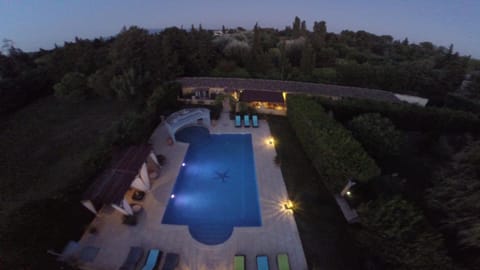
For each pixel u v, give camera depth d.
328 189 22.17
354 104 30.62
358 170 18.59
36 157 22.05
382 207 15.12
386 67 44.59
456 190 14.98
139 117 27.25
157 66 39.19
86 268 15.97
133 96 34.31
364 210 16.03
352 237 17.88
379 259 15.11
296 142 29.42
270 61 49.47
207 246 17.48
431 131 28.89
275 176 24.06
